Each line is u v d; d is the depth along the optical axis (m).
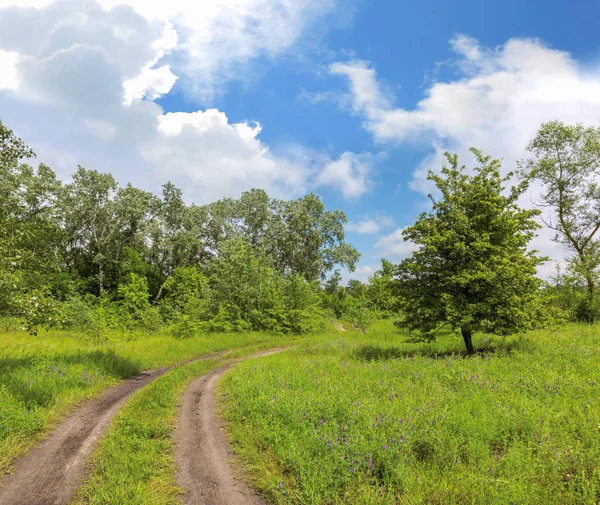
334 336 28.42
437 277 15.18
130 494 4.65
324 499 4.49
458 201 14.95
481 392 7.75
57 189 42.62
